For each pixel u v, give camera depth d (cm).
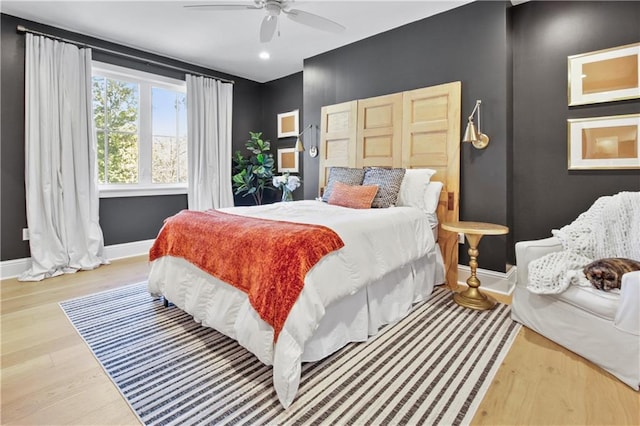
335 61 380
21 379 155
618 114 241
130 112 383
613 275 161
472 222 267
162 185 412
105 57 355
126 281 299
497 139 272
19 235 311
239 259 170
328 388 148
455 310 237
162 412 134
